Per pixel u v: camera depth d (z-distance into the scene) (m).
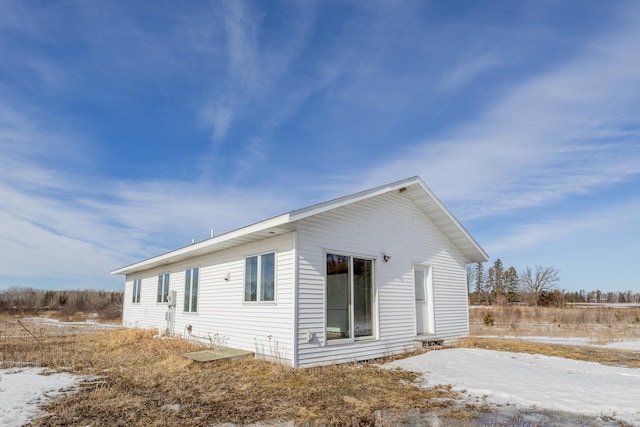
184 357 9.52
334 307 9.47
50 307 41.78
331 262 9.57
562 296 44.22
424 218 12.85
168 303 15.12
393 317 10.91
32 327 21.69
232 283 11.29
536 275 47.41
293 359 8.43
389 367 8.95
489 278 53.62
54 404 5.88
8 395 6.41
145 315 18.23
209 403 6.00
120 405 5.85
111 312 35.38
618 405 5.89
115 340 13.43
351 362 9.45
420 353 10.84
